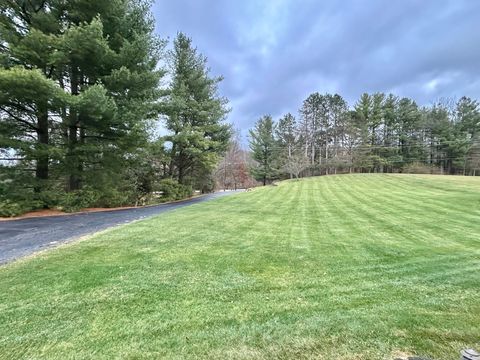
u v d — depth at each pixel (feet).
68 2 31.58
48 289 9.80
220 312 8.28
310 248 15.53
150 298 9.18
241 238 17.76
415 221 24.64
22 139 32.96
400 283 10.52
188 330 7.33
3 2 29.27
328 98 142.31
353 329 7.29
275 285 10.32
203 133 59.11
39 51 29.78
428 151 130.21
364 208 33.78
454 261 13.28
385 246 16.07
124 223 24.62
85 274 11.20
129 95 36.50
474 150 120.78
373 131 128.88
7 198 30.12
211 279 10.84
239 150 143.23
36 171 34.99
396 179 83.82
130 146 38.65
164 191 53.26
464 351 6.30
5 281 10.50
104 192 38.01
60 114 33.45
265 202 41.86
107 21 33.32
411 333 7.09
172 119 54.60
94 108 29.58
